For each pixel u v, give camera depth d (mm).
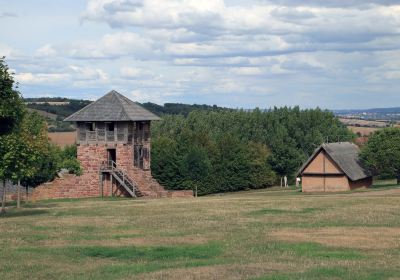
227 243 31484
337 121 161000
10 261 27188
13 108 48719
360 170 98500
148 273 24016
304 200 59750
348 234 34188
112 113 87125
